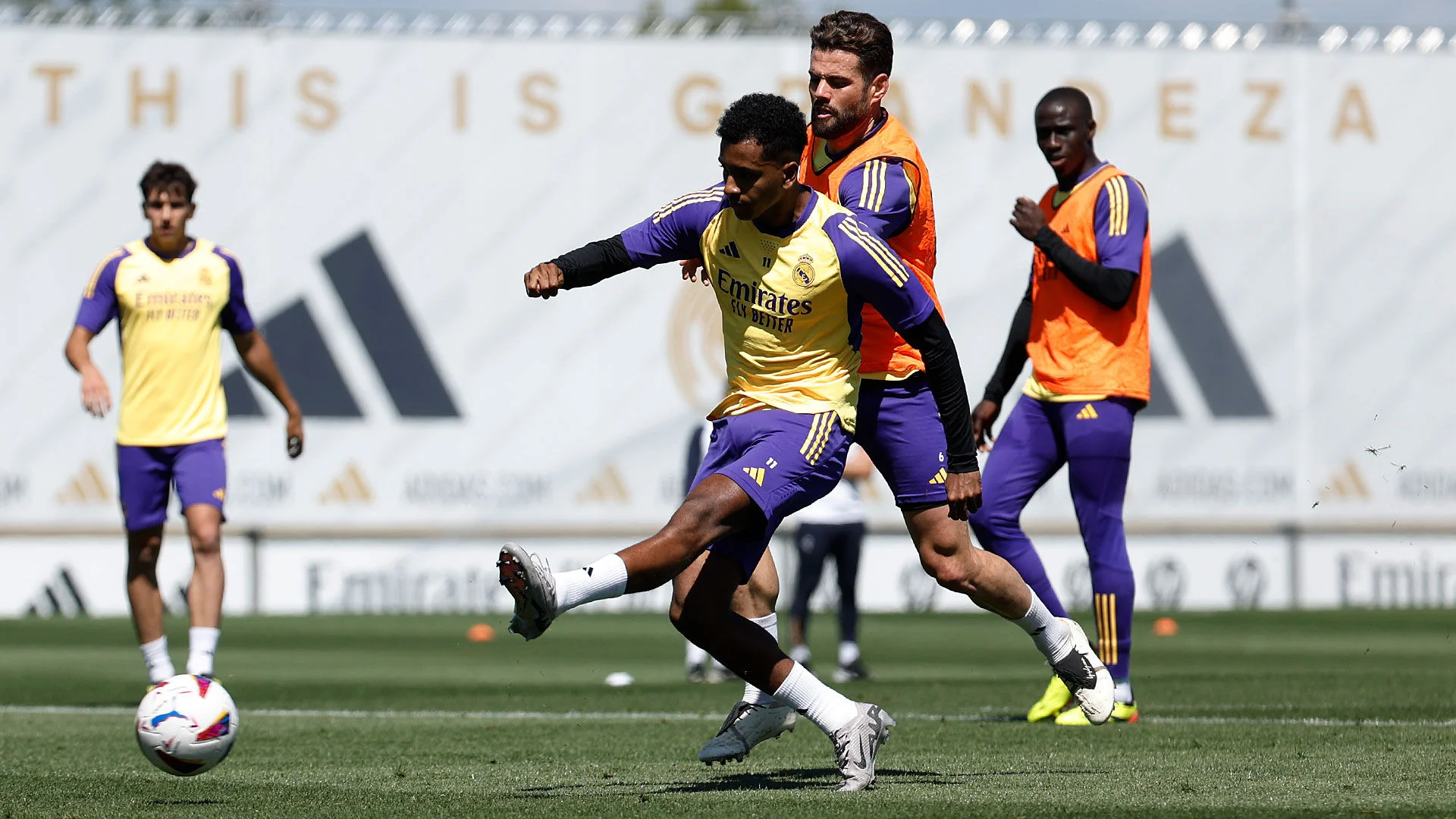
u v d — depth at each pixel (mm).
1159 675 32312
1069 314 24406
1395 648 40594
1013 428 24906
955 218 53188
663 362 53031
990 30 53375
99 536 52031
